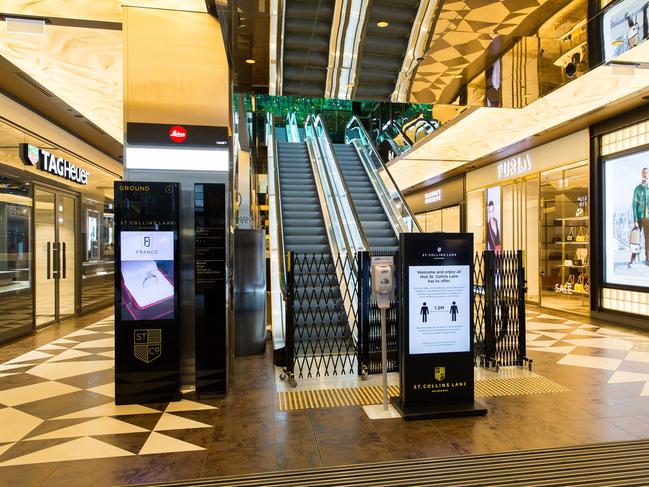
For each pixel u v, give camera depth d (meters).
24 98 5.91
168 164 3.98
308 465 2.53
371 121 14.53
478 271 4.97
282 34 4.34
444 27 4.31
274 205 7.30
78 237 8.34
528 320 7.70
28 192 6.47
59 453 2.71
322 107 14.70
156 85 3.98
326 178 8.38
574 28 4.30
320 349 5.31
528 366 4.61
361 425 3.12
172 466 2.54
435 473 2.42
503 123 7.54
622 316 7.17
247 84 5.62
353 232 7.39
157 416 3.33
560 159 8.49
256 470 2.48
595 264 7.72
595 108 6.75
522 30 4.27
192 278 4.05
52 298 7.45
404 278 3.39
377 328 4.61
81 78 5.18
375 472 2.44
